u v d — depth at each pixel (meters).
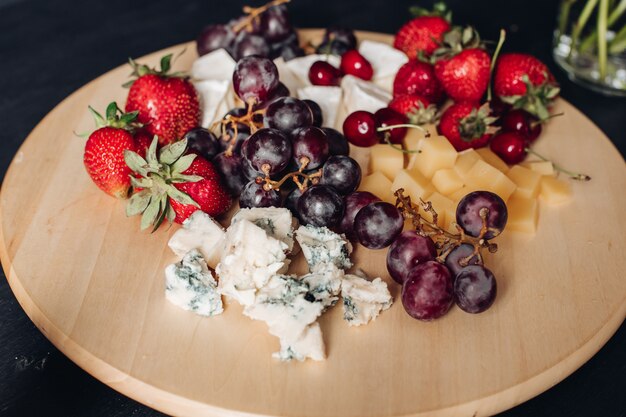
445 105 0.51
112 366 0.35
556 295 0.39
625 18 0.54
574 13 0.56
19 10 0.65
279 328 0.36
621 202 0.44
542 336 0.37
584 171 0.46
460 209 0.39
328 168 0.42
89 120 0.49
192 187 0.40
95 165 0.42
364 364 0.35
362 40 0.56
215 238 0.40
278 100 0.43
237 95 0.46
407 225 0.42
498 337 0.37
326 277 0.38
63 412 0.37
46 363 0.39
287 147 0.41
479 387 0.35
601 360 0.40
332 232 0.40
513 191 0.43
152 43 0.61
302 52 0.54
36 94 0.56
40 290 0.38
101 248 0.41
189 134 0.44
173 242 0.40
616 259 0.40
